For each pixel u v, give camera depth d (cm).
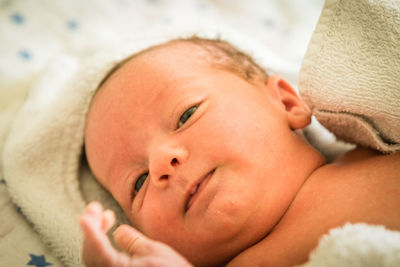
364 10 88
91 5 168
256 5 183
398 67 83
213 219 79
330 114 94
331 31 90
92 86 111
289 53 173
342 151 118
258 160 84
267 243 82
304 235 78
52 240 99
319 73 91
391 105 84
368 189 80
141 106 92
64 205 107
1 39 151
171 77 95
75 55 156
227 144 83
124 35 163
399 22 86
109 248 56
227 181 80
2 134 127
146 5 177
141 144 90
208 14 180
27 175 110
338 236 65
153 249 60
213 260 88
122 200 97
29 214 104
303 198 86
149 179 89
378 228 65
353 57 88
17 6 160
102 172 100
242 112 90
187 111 89
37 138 111
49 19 161
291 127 99
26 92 144
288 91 109
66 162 113
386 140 90
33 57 152
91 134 101
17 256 94
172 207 83
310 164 94
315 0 188
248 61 118
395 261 57
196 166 81
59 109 113
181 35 131
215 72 99
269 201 84
